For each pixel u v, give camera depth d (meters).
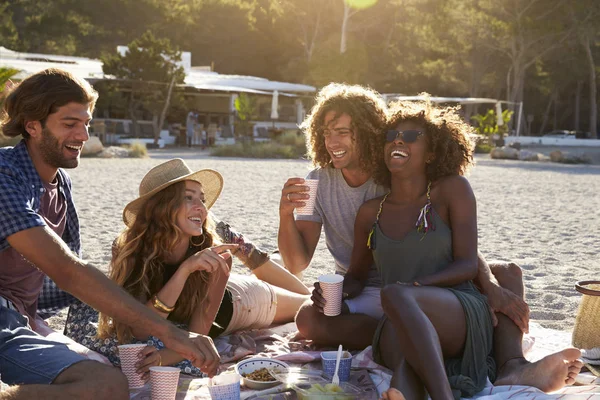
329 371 3.32
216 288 3.55
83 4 44.97
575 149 36.28
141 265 3.46
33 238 2.86
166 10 46.50
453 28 43.78
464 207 3.54
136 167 17.83
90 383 2.66
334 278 3.62
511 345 3.38
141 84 29.20
